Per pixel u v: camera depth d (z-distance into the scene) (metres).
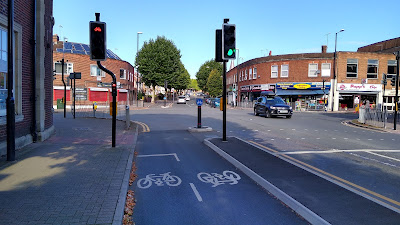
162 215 4.70
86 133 13.05
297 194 5.36
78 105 37.34
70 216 4.27
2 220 4.10
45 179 6.05
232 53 10.16
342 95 36.34
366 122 19.11
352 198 5.14
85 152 8.79
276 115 23.70
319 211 4.59
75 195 5.14
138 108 38.19
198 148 10.30
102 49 8.87
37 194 5.17
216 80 71.00
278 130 15.22
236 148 9.61
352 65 35.97
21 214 4.32
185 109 36.66
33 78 10.20
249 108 40.62
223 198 5.45
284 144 10.91
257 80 41.41
